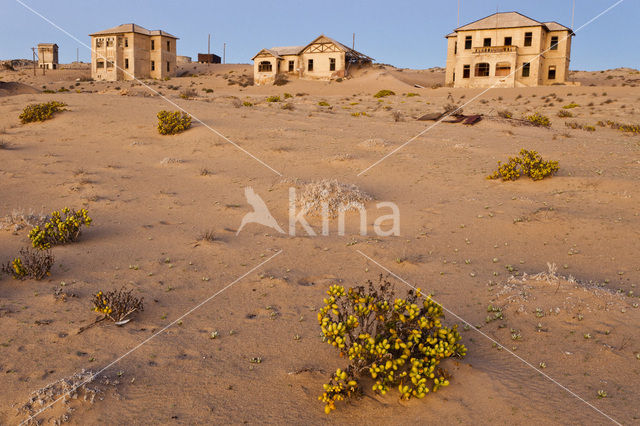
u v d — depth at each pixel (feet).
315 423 14.92
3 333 20.36
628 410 14.85
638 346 18.42
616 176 50.70
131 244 33.78
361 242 34.73
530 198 44.86
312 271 29.12
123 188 49.19
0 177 50.70
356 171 57.47
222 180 53.36
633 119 109.29
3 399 15.94
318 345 19.90
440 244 34.30
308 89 230.48
